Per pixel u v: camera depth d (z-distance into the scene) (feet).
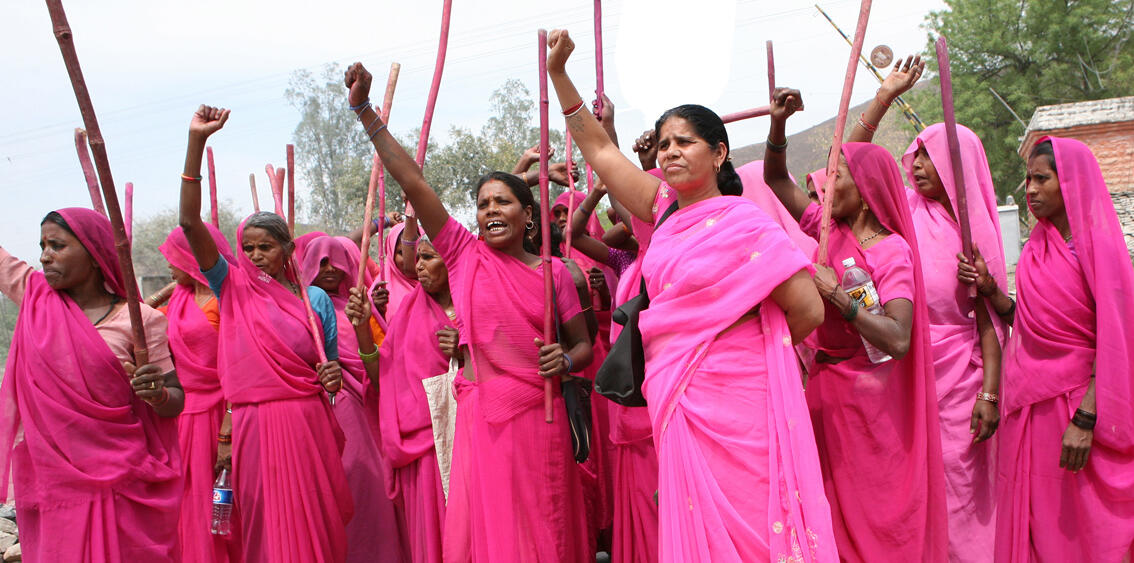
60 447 12.55
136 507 12.98
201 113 13.78
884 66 13.17
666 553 10.08
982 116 115.14
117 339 13.16
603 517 17.39
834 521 12.22
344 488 15.97
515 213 13.85
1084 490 12.17
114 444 12.81
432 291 15.60
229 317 15.53
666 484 10.15
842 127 11.48
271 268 16.03
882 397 11.91
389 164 13.35
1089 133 73.61
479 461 13.25
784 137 13.26
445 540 13.75
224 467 15.87
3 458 12.81
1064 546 12.39
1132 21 114.42
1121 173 72.79
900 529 11.80
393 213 25.91
